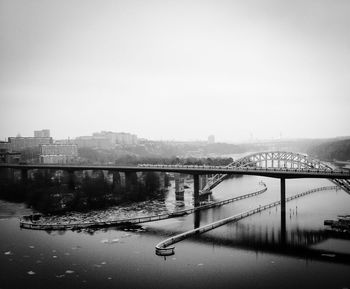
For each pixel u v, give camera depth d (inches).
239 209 6225.4
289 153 7091.5
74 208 6525.6
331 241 4234.7
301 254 3828.7
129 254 3902.6
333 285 3097.9
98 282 3201.3
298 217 5418.3
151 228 4985.2
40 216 5900.6
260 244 4168.3
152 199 7450.8
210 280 3225.9
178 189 7381.9
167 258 3769.7
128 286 3120.1
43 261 3715.6
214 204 6589.6
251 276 3302.2
